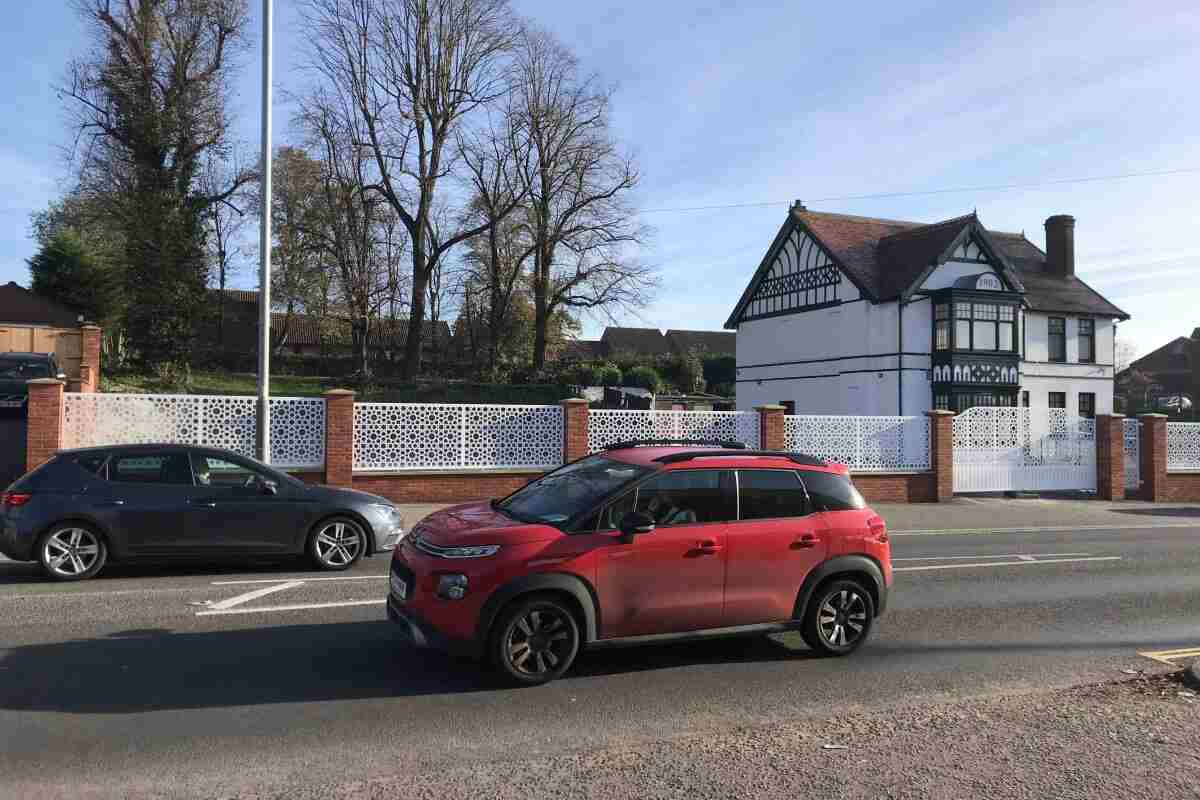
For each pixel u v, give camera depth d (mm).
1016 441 22188
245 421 15359
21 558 8805
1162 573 11016
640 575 5996
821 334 34000
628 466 6523
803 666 6488
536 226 40781
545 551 5742
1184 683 5996
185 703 5320
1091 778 4219
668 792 4020
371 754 4531
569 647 5855
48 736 4719
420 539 6133
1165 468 23312
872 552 6863
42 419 13859
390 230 40906
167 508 9102
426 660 6367
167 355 33188
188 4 33156
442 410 16688
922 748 4621
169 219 32594
